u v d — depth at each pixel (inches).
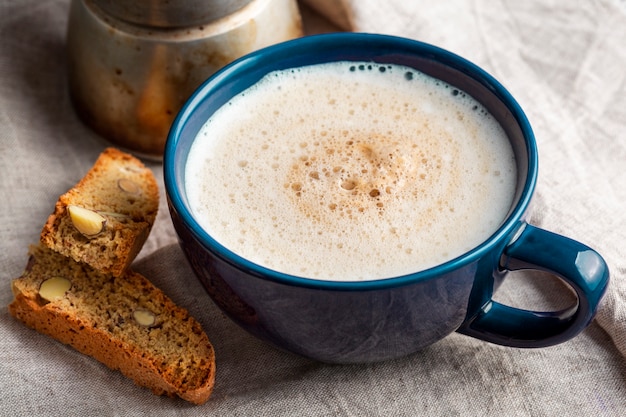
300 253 19.4
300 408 20.4
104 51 22.8
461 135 20.6
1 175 23.1
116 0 22.2
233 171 20.3
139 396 20.7
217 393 20.7
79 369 21.0
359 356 19.9
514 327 19.8
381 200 19.9
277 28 23.4
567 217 22.0
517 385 20.6
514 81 24.6
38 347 21.3
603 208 22.2
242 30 22.7
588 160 23.3
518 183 19.6
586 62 24.8
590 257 18.7
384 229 19.6
